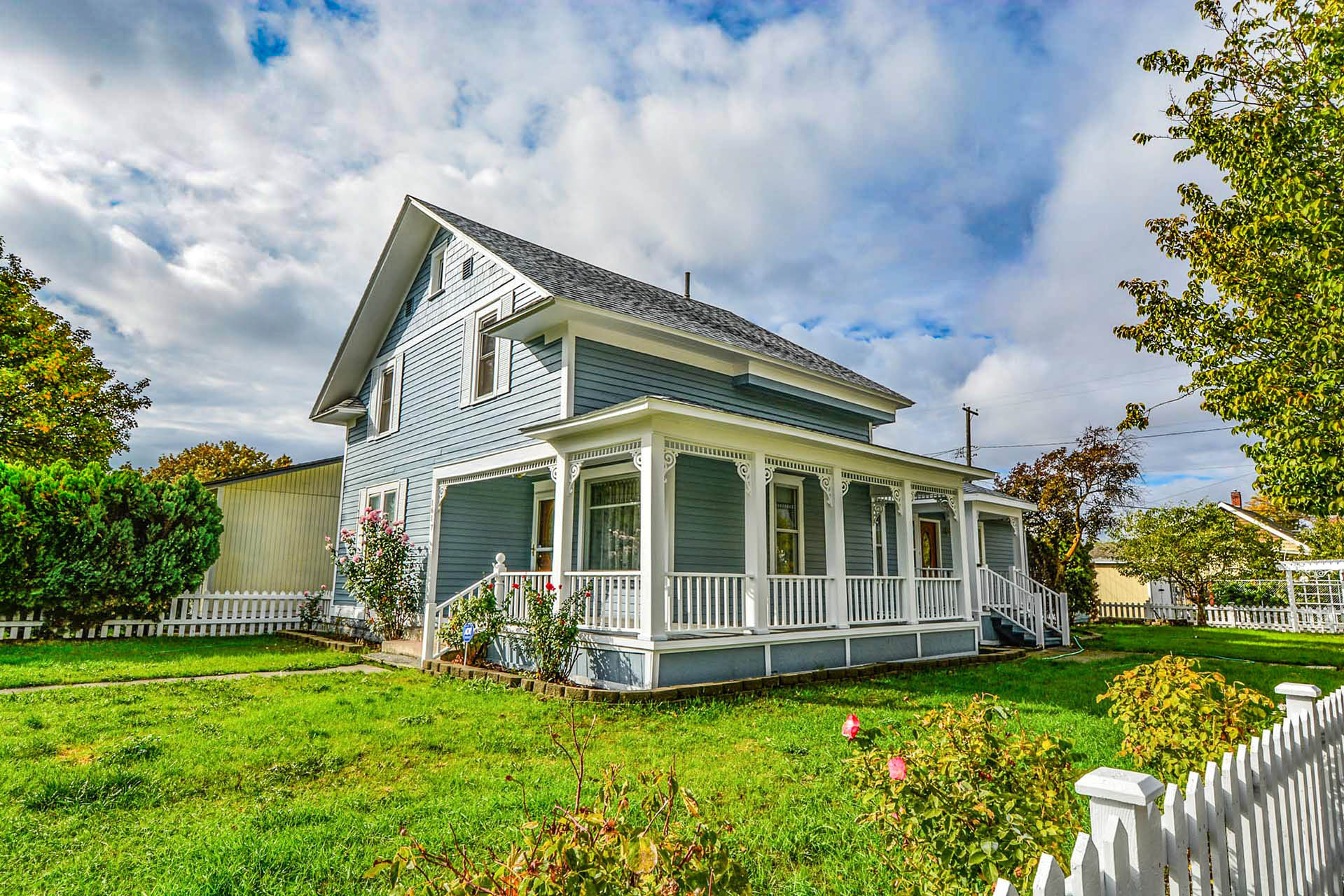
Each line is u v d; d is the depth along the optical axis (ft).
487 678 31.19
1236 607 77.71
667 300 50.42
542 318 36.35
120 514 47.11
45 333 68.54
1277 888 8.74
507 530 46.14
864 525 51.70
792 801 15.47
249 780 16.97
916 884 9.18
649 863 6.21
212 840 13.21
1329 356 20.85
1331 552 86.28
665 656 28.55
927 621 40.98
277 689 29.22
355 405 56.39
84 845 13.08
